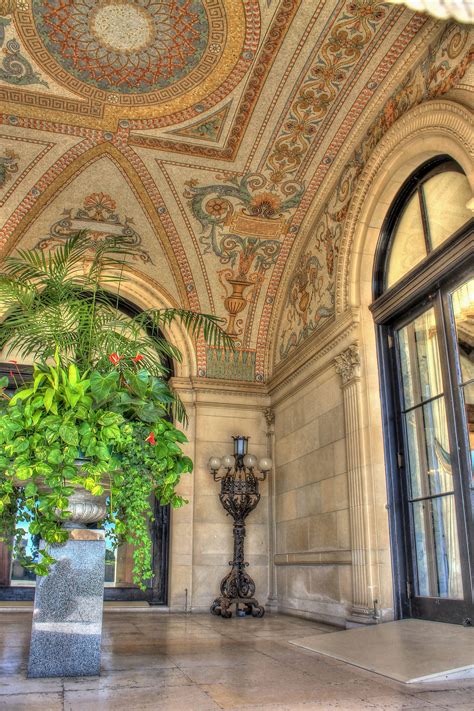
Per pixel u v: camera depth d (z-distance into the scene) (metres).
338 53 6.30
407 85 6.39
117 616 7.63
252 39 6.10
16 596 8.19
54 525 3.47
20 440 3.26
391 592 5.93
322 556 7.18
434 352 5.88
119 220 8.86
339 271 7.34
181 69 6.50
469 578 5.02
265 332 9.91
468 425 5.27
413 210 6.57
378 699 2.96
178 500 3.97
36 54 6.25
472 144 5.10
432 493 5.75
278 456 9.10
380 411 6.52
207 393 9.45
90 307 4.48
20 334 4.41
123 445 3.52
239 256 9.38
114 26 5.93
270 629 6.22
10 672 3.52
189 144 7.74
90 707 2.73
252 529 9.01
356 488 6.41
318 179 8.13
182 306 9.60
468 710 2.75
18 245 8.64
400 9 5.71
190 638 5.36
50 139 7.59
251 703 2.85
